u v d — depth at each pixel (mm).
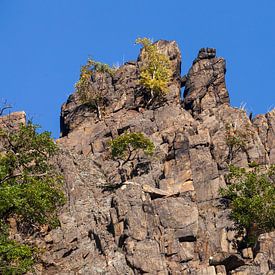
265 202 108562
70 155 119812
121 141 123312
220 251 105625
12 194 85250
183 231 106625
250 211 107938
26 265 82875
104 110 146625
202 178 117125
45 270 100688
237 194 114875
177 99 145125
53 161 114938
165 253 104688
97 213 109562
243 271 97812
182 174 118500
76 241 104688
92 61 151250
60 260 102438
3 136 108688
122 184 115562
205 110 140000
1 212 87438
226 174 118000
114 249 103188
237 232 108625
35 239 104000
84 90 148250
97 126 138625
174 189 116750
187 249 105562
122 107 145500
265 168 120938
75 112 147625
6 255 81688
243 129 127938
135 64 151375
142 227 105312
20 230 104562
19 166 100312
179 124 131625
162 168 121562
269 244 98875
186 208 108688
